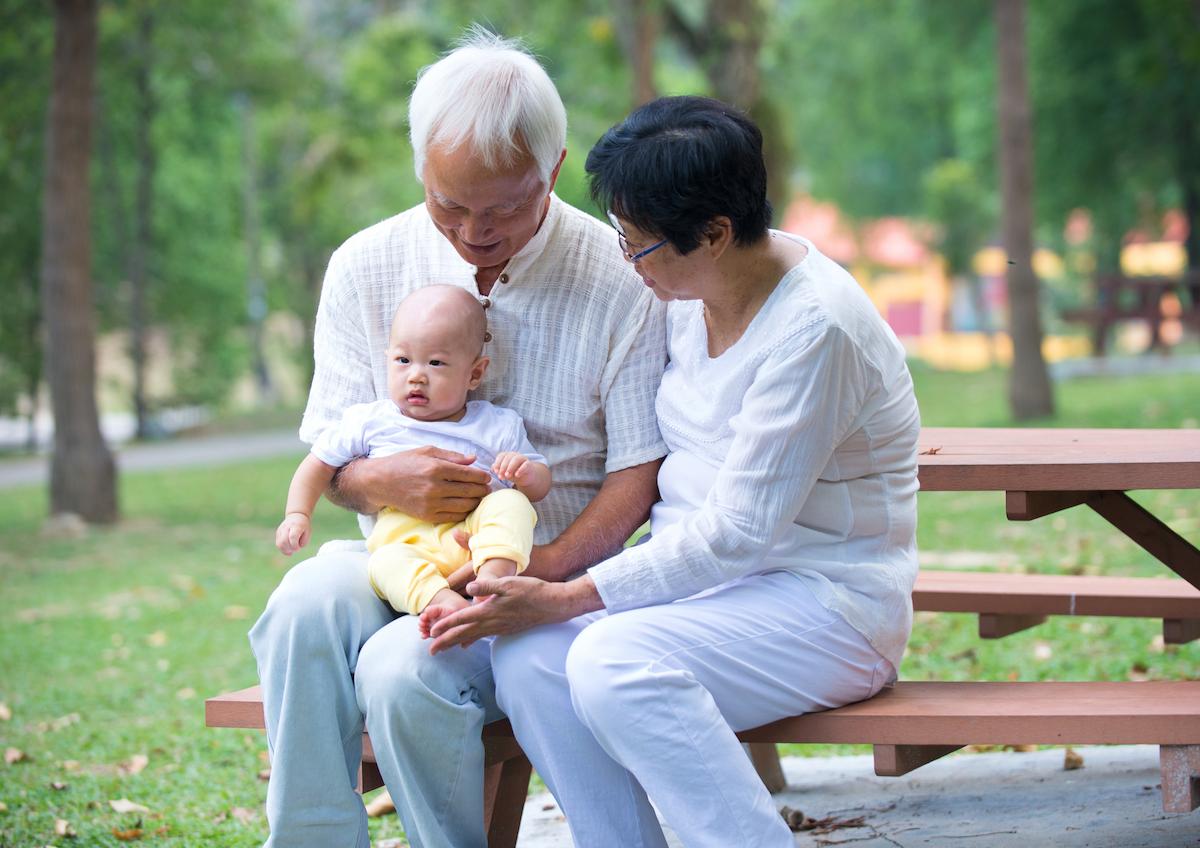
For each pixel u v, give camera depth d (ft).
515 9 72.79
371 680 11.08
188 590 35.70
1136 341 146.20
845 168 157.69
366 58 89.30
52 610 34.17
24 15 72.18
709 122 10.98
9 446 105.29
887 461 11.66
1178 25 85.56
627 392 12.59
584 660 10.71
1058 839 13.25
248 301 117.39
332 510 51.13
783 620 11.22
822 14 140.87
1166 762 10.68
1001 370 97.86
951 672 21.40
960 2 112.68
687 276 11.32
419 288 12.74
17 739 21.48
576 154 75.87
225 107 108.17
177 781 18.54
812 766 17.06
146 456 87.30
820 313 10.96
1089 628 23.18
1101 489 12.00
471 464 12.09
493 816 12.78
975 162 117.29
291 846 11.28
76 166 51.57
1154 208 117.50
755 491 11.07
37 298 96.53
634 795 11.14
